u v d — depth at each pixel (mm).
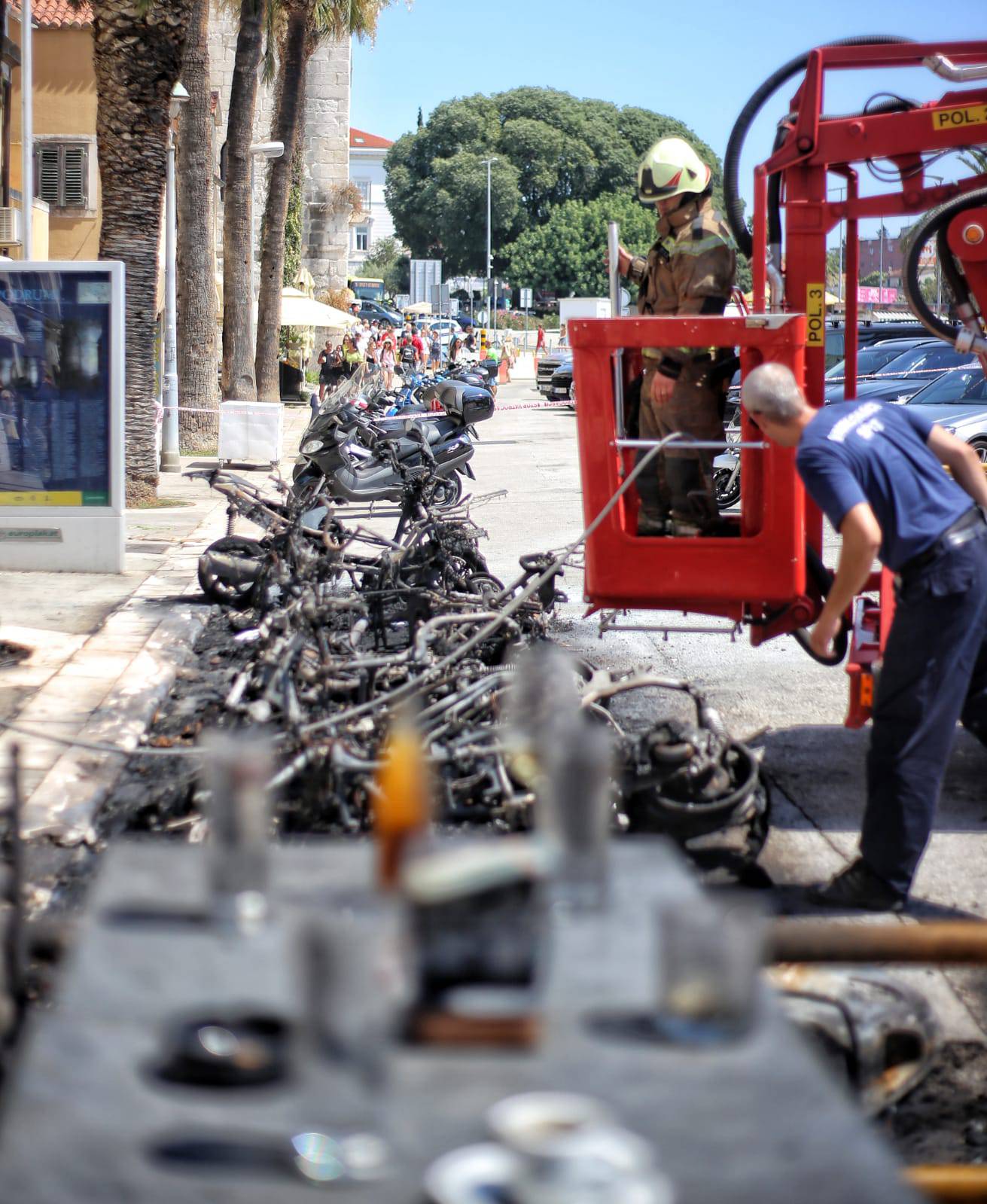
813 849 5430
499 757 4777
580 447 5785
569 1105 1230
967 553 4492
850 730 6996
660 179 5898
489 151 119875
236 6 27188
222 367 30109
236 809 1542
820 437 4582
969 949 2410
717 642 9242
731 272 5941
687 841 4812
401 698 5055
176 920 1570
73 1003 1402
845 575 4465
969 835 5578
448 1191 1132
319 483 10656
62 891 4715
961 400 17422
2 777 5789
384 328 65750
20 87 29438
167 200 20266
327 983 1330
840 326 21844
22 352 11023
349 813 4793
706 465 6066
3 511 11258
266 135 48031
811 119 6156
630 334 5621
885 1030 3072
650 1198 1114
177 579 11266
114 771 6000
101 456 11242
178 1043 1343
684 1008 1354
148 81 15062
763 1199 1121
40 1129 1229
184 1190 1148
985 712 5375
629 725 7121
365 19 31672
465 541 9219
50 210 32094
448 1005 1355
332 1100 1261
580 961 1427
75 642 8758
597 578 5863
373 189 143625
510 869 1444
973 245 6227
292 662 5387
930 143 6082
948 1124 3453
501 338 81938
